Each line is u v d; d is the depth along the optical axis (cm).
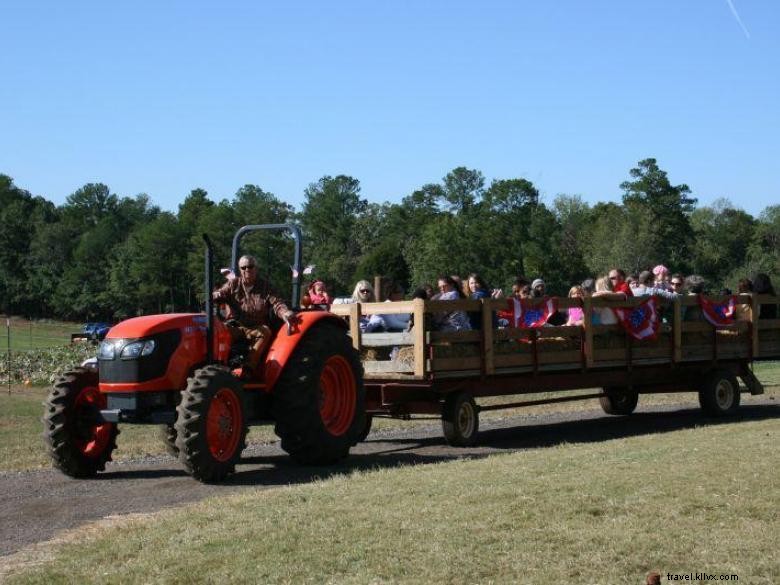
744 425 1100
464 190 12069
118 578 542
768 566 512
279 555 562
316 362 984
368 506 671
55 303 12231
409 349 1120
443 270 8612
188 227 11381
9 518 764
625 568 514
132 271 11181
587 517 612
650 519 601
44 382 2598
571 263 9350
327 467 999
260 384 973
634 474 737
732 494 658
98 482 936
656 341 1355
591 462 812
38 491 890
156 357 906
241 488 869
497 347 1176
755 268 9119
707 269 10394
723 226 11825
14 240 14425
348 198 12788
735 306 1472
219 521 656
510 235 9031
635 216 9712
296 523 631
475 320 1177
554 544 556
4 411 1723
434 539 575
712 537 560
